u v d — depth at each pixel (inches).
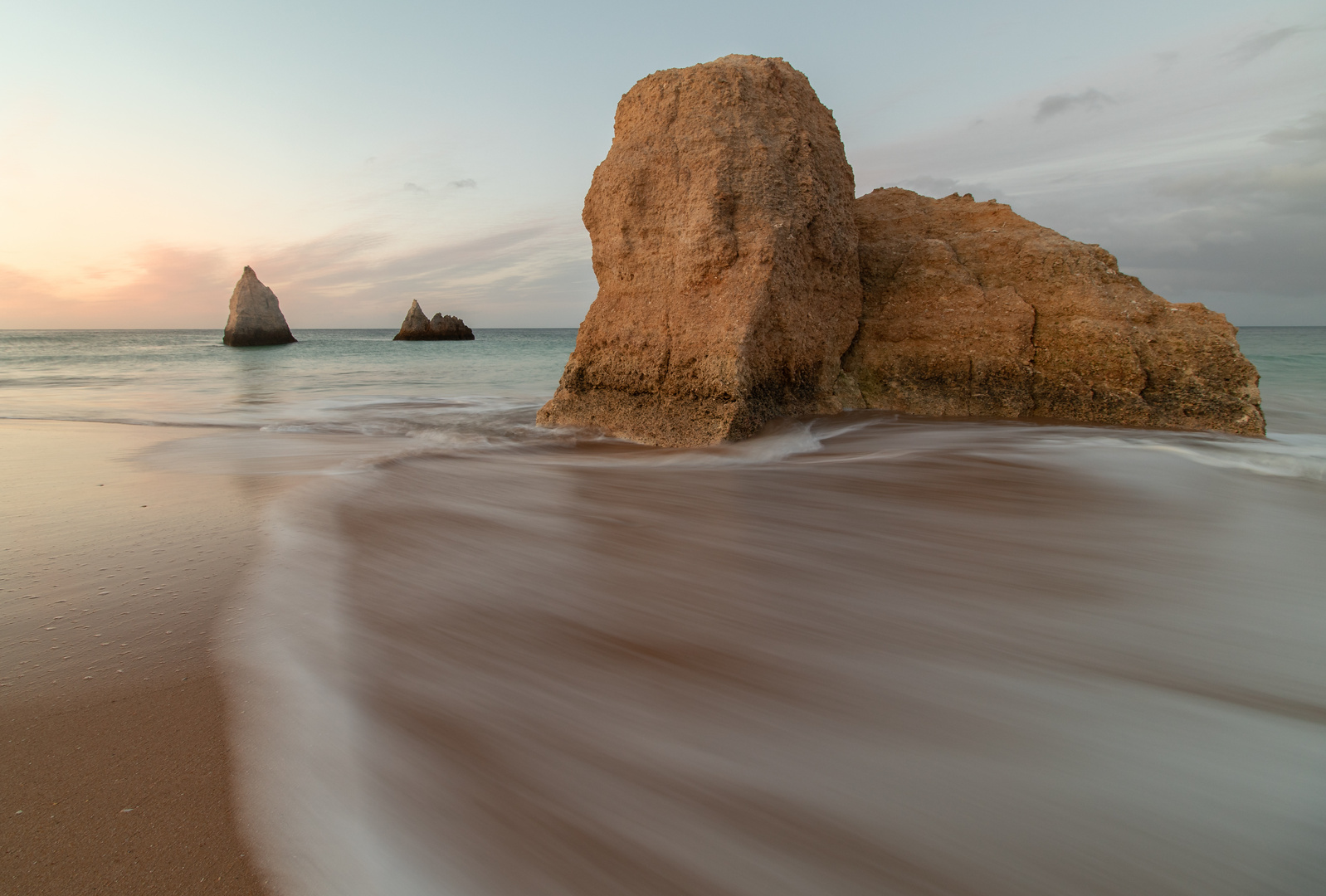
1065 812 68.4
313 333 5108.3
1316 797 70.8
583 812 67.4
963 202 358.0
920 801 69.6
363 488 199.5
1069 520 167.8
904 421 295.1
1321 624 110.3
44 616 107.9
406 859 61.7
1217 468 214.2
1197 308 285.0
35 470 222.4
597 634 105.5
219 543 145.3
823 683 91.5
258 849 61.5
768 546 150.3
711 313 259.1
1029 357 299.6
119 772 70.9
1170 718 84.1
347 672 91.7
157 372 734.5
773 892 59.7
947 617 112.9
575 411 299.4
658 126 273.1
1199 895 59.7
